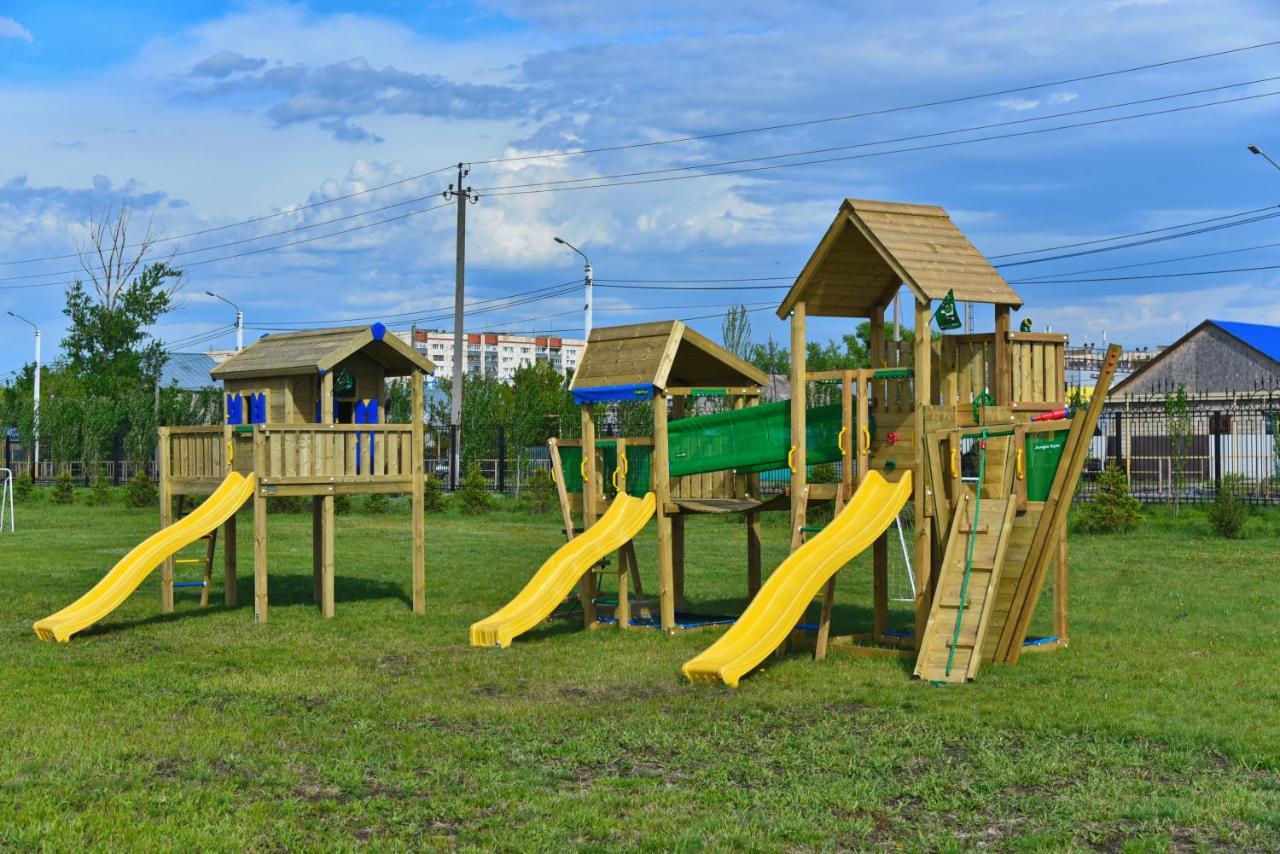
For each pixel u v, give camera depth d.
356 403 16.66
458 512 35.22
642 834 6.75
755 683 10.84
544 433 42.78
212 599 17.36
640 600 15.66
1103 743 8.51
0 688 10.84
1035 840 6.50
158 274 71.69
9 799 7.39
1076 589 16.84
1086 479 39.94
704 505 14.39
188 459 16.86
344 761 8.26
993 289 12.16
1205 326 54.97
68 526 30.64
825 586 12.24
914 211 12.90
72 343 70.38
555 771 8.01
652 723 9.31
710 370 15.75
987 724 9.14
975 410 12.16
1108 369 10.67
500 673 11.50
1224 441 42.81
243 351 17.27
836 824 6.84
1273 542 23.70
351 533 27.95
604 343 15.23
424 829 6.91
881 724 9.18
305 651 12.84
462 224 44.25
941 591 11.36
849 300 13.73
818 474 29.06
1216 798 7.21
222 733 9.05
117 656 12.60
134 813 7.16
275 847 6.63
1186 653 11.99
